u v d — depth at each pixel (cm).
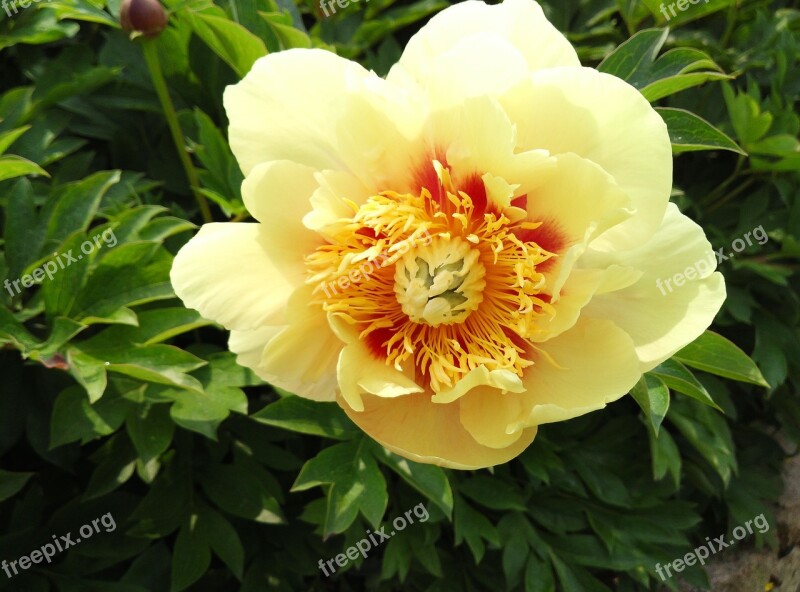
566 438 53
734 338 57
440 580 53
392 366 33
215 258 32
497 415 33
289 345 32
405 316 34
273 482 47
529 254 32
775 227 53
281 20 42
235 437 48
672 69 39
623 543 52
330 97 33
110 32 52
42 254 43
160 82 44
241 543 49
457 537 48
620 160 31
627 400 55
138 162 52
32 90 49
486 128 30
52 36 49
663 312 33
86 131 51
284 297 33
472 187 33
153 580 48
